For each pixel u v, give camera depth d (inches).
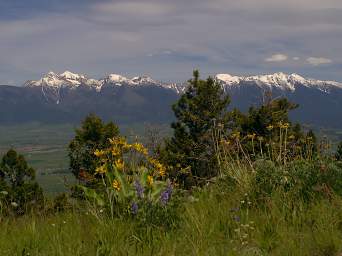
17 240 235.8
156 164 311.9
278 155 356.5
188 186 354.9
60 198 302.7
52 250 220.5
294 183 307.0
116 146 309.9
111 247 220.8
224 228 257.1
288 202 280.7
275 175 315.0
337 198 281.3
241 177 336.2
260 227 252.2
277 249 223.3
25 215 288.8
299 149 361.1
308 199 290.2
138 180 283.7
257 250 221.3
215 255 215.8
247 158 357.7
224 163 367.6
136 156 311.1
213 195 326.0
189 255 219.0
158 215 261.3
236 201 302.7
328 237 226.7
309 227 246.1
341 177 307.4
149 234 239.9
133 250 220.8
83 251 218.7
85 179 309.6
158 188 291.4
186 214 273.9
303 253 217.0
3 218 278.8
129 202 279.7
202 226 253.6
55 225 265.1
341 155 339.3
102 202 290.8
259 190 305.4
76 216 285.3
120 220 261.9
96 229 249.4
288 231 241.9
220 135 409.7
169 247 223.9
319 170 309.6
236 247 224.5
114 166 299.4
